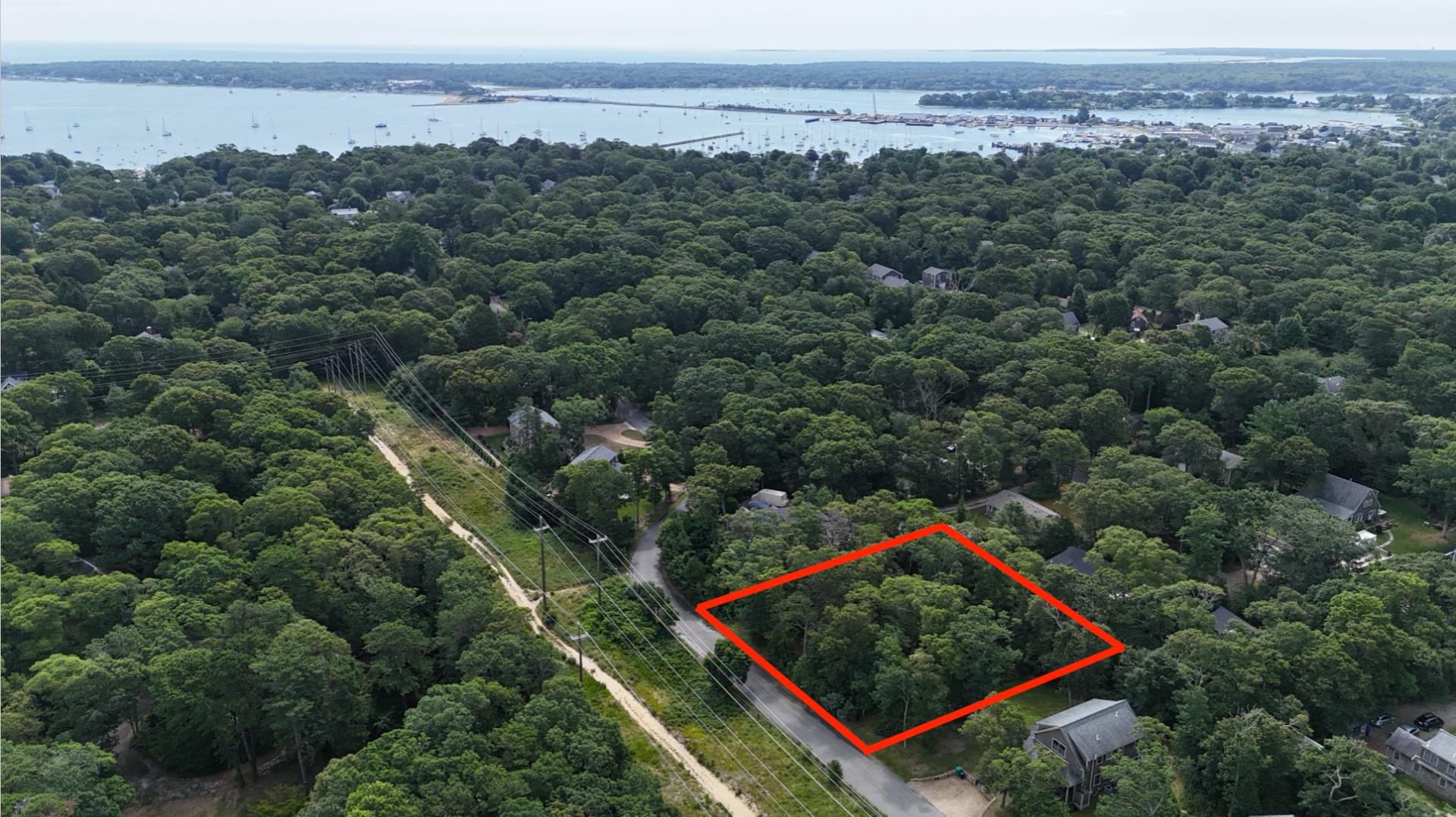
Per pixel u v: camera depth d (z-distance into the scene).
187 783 76.12
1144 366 141.12
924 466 119.88
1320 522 99.38
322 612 87.81
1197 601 89.94
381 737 71.38
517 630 86.31
